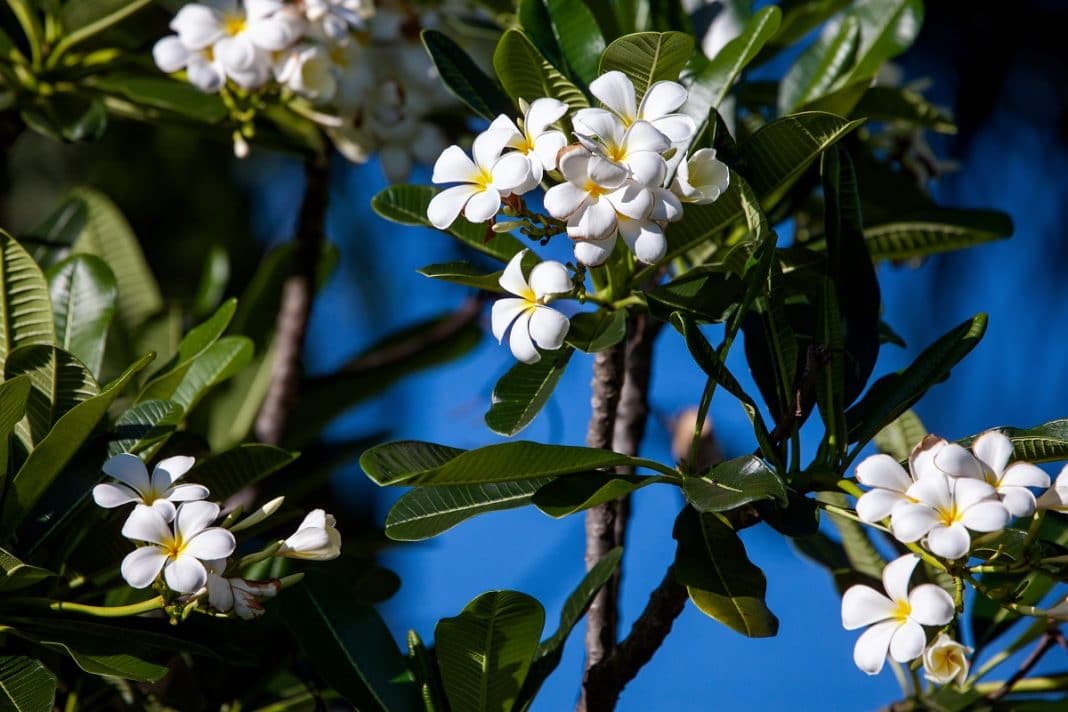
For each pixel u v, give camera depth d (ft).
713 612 11.37
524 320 11.39
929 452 11.21
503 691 11.70
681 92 11.37
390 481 11.22
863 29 13.07
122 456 11.46
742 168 11.71
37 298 11.85
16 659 11.52
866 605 11.17
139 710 12.32
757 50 11.97
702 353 11.37
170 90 13.01
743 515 11.51
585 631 12.31
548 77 11.71
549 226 11.47
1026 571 11.27
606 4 12.72
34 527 11.70
